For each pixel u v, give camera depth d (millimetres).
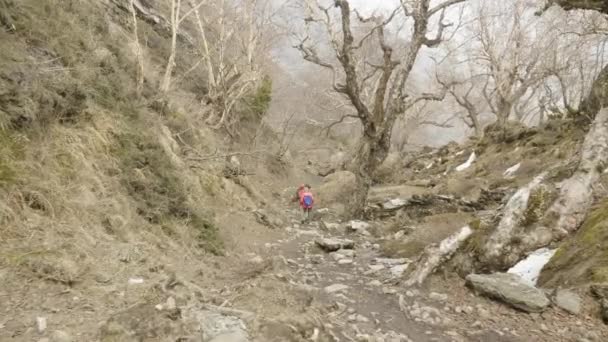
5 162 4801
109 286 4195
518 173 17000
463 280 6281
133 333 3352
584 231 6656
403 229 11500
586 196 5969
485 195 13109
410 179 25609
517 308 5340
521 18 26531
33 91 5609
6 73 5367
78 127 6418
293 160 30078
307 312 4539
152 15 18656
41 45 6469
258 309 4340
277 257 7754
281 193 20609
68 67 6512
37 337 3154
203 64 20281
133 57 11055
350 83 13312
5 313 3363
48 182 5125
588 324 4852
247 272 6109
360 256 8969
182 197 7715
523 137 21516
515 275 5934
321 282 6613
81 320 3500
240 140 21031
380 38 14242
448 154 29797
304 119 35375
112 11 14148
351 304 5562
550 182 6430
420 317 5219
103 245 5070
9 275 3799
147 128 8359
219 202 10977
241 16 17422
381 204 14930
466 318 5211
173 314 3688
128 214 6098
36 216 4699
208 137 14281
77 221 5109
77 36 7523
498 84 27062
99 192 5906
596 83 17141
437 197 14164
